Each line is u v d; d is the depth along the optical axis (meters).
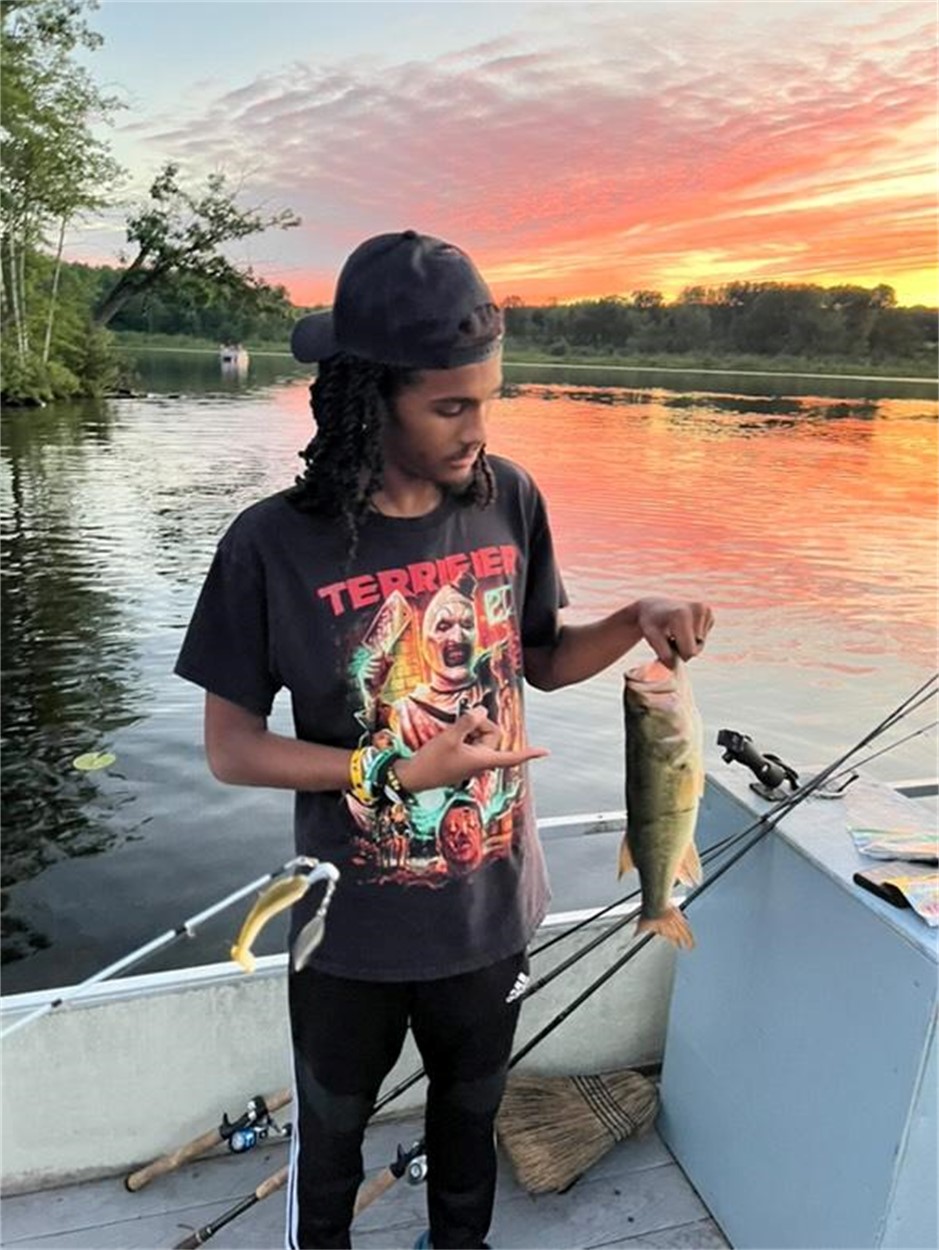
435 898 1.43
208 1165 2.02
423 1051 1.60
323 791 1.38
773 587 14.59
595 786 7.28
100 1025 1.91
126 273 41.62
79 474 23.03
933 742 8.95
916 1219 1.47
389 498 1.37
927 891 1.45
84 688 9.10
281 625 1.37
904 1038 1.40
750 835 1.76
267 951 4.61
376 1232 1.89
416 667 1.40
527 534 1.57
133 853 6.00
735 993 1.82
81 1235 1.85
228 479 22.84
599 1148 2.02
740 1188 1.83
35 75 35.44
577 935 2.19
